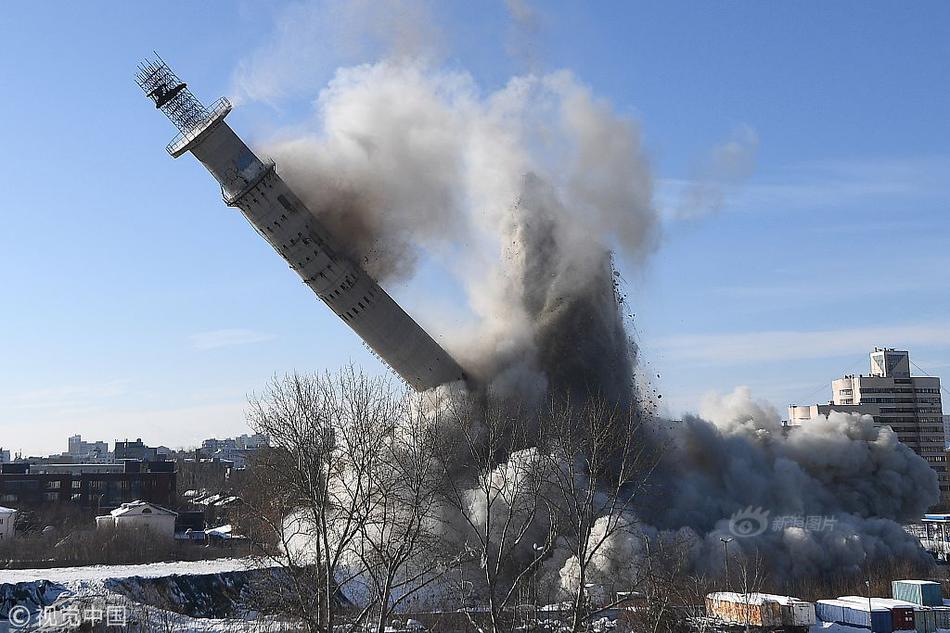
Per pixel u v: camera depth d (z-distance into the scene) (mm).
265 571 52719
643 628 43938
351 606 52562
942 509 121875
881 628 57219
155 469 144125
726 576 62062
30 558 81875
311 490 44906
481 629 39656
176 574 62781
